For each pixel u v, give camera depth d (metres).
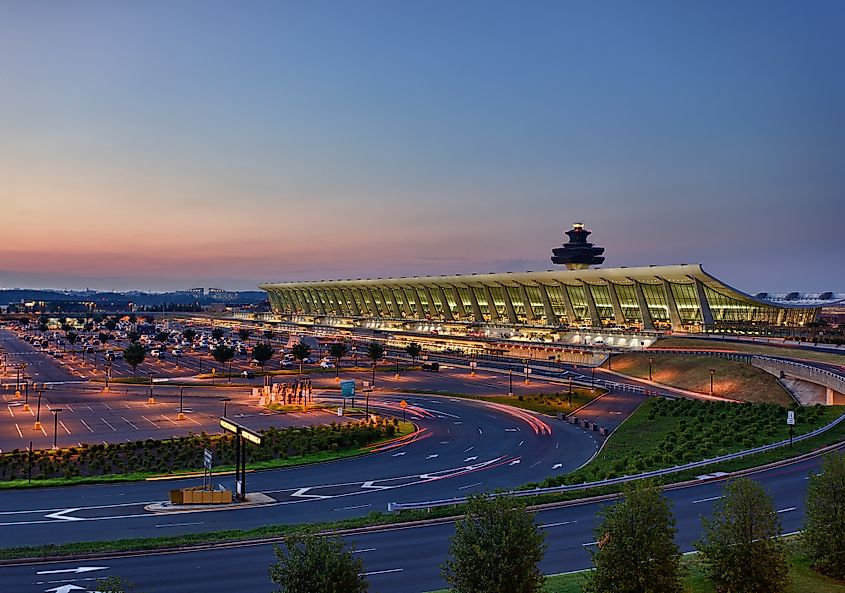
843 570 28.66
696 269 175.38
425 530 41.72
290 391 113.88
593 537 39.03
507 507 24.58
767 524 25.88
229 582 33.16
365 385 133.88
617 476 55.38
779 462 54.47
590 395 116.50
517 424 93.00
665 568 24.25
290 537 24.12
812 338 152.50
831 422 69.81
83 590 32.34
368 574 33.72
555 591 29.17
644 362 146.38
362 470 65.75
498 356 183.38
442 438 83.12
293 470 65.94
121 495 55.72
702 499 45.69
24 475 64.69
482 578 23.59
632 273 190.75
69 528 45.25
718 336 166.25
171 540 39.62
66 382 139.88
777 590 25.44
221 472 64.50
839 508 29.22
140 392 125.38
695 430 76.12
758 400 105.50
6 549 38.03
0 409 105.62
